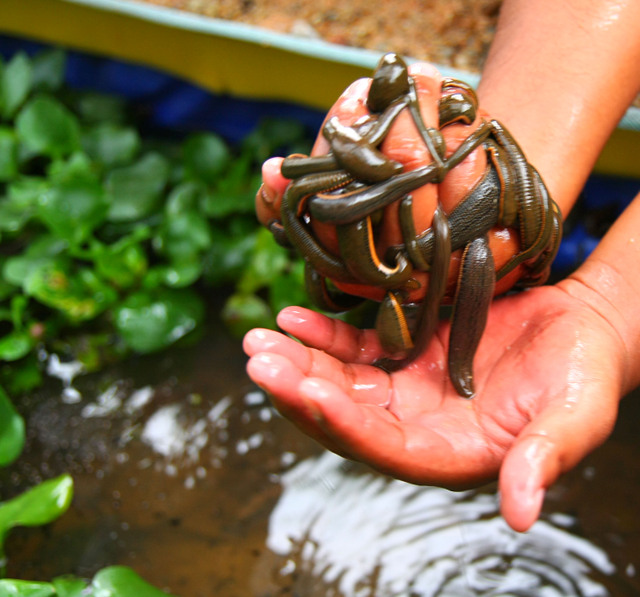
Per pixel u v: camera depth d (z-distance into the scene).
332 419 0.34
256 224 0.62
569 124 0.44
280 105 0.63
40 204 0.58
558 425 0.34
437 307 0.38
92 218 0.59
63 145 0.63
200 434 0.54
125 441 0.54
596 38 0.44
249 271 0.59
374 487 0.51
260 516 0.50
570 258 0.58
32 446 0.54
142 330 0.58
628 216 0.42
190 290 0.60
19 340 0.58
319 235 0.37
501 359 0.39
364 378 0.38
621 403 0.53
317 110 0.62
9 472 0.53
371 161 0.35
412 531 0.49
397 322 0.38
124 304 0.58
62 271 0.59
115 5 0.61
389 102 0.36
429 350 0.40
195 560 0.48
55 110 0.62
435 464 0.36
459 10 0.64
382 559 0.48
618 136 0.53
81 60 0.67
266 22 0.64
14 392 0.57
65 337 0.60
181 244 0.59
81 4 0.62
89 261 0.63
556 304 0.40
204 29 0.59
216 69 0.62
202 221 0.60
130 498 0.51
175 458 0.53
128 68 0.66
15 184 0.62
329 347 0.40
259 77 0.61
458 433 0.37
